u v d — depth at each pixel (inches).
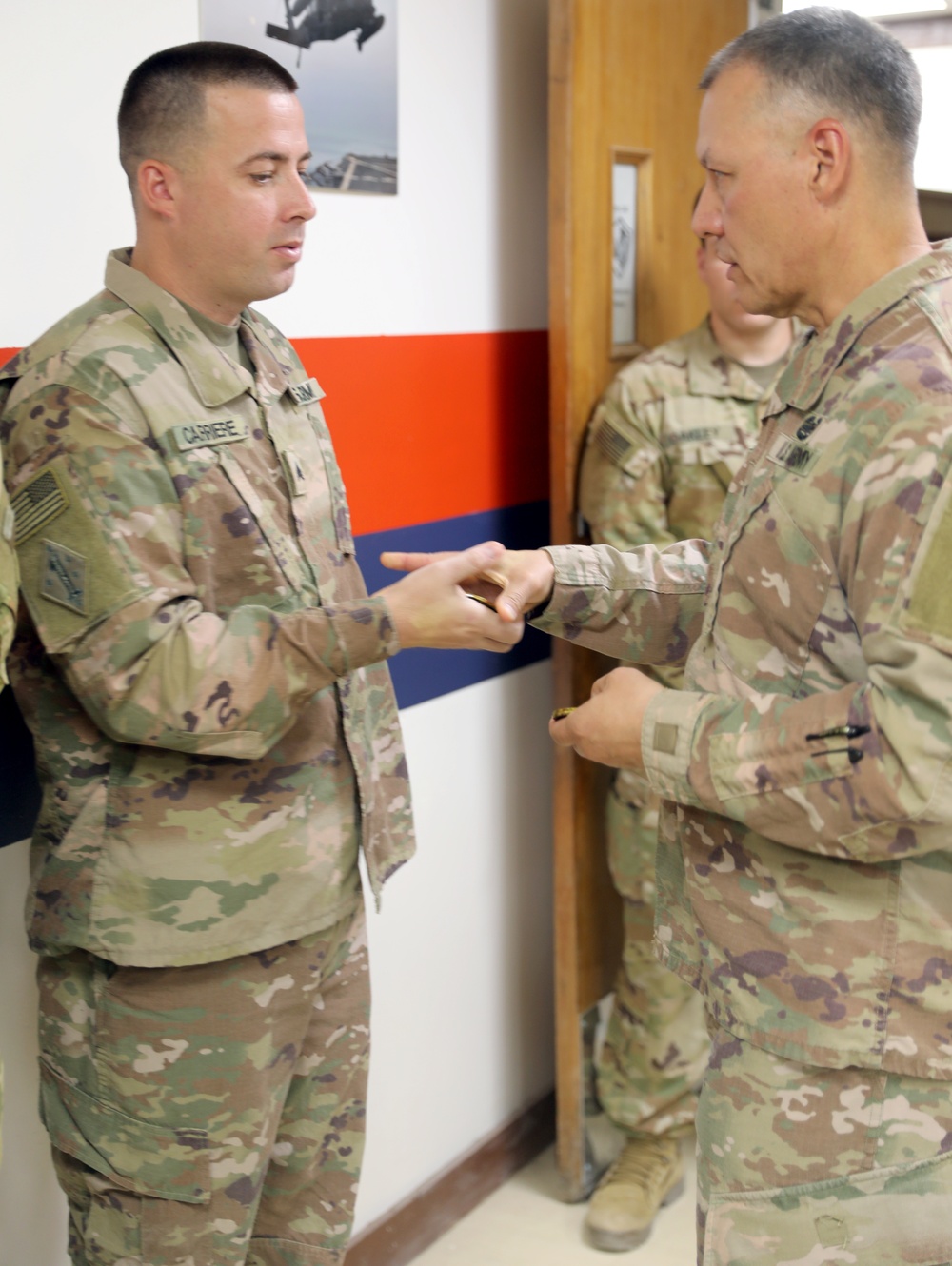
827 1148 45.0
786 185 45.0
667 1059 92.7
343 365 77.6
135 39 62.5
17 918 61.2
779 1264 45.9
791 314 48.3
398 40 78.0
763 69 44.7
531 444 94.7
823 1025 44.3
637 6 88.6
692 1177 98.7
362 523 80.7
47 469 49.5
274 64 53.2
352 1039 62.6
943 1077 43.9
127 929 52.2
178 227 52.8
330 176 74.6
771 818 42.5
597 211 87.4
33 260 59.6
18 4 57.6
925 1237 44.8
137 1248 55.1
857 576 41.6
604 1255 88.9
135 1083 53.6
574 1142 94.4
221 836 52.9
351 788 58.4
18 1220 63.2
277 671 49.8
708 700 45.2
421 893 88.8
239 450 53.7
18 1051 62.2
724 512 49.6
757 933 45.9
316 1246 63.4
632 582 58.0
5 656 43.8
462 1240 90.6
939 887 44.1
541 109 91.7
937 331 42.1
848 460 42.7
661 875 51.8
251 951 53.6
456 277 85.7
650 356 87.0
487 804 94.3
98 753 52.9
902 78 44.3
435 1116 92.1
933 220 96.5
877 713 39.8
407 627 51.1
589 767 92.4
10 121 57.9
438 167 82.9
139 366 51.0
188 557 51.8
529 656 96.8
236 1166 55.2
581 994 93.7
